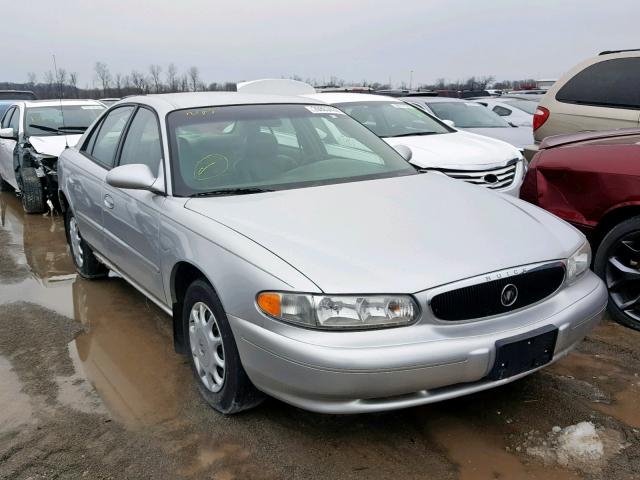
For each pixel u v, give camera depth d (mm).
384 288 2359
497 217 3004
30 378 3418
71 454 2689
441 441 2709
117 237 3957
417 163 5863
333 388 2320
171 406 3070
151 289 3574
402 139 6527
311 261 2475
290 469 2547
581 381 3203
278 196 3158
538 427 2789
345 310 2336
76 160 4824
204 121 3666
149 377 3404
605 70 5820
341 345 2307
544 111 6277
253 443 2729
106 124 4668
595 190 3885
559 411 2918
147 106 3965
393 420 2881
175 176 3305
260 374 2531
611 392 3086
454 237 2707
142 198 3471
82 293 4848
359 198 3148
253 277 2504
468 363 2387
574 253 2859
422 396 2422
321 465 2566
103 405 3100
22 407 3104
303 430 2818
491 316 2510
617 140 4082
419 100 9938
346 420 2891
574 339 2738
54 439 2805
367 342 2318
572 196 4043
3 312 4449
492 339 2434
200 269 2805
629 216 3844
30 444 2771
